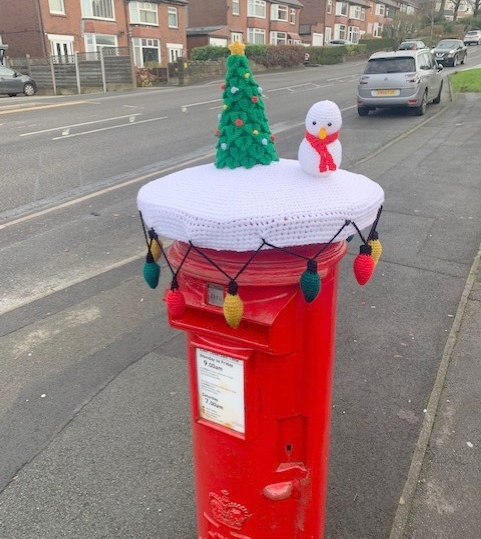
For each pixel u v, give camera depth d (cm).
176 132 1250
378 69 1389
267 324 139
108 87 2878
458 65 3303
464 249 531
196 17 4394
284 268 137
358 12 6247
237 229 126
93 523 239
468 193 703
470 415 299
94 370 351
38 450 282
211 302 149
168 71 3116
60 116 1609
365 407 309
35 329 405
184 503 247
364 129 1229
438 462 267
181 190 145
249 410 156
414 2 7719
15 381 343
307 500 177
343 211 130
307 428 166
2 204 727
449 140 1038
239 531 176
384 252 527
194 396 169
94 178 850
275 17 4784
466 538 227
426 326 395
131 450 281
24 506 248
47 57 2939
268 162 154
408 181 765
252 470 166
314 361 156
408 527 233
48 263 529
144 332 397
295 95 2031
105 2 3297
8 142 1169
